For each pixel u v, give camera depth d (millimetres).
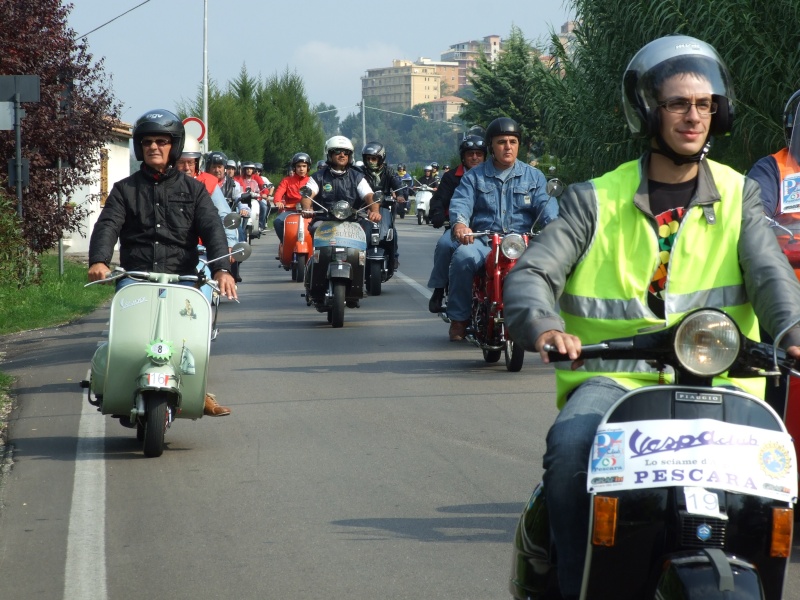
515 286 4637
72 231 26000
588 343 4820
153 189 10359
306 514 8023
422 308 21688
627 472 4227
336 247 18766
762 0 16250
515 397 12430
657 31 17094
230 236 19984
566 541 4535
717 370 4172
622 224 4773
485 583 6594
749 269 4668
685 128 4746
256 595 6441
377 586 6559
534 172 14797
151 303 9852
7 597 6438
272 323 19484
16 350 16469
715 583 3895
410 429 10797
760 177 7824
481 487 8688
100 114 25422
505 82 53906
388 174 24078
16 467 9422
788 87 16078
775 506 4195
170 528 7727
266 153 91375
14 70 23219
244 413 11609
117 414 10000
